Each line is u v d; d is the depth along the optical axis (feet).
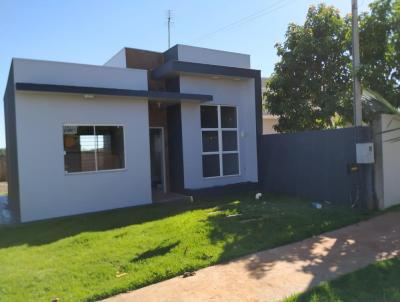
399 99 29.78
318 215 26.96
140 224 26.53
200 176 41.04
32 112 30.07
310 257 18.24
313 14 42.09
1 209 39.58
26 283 15.53
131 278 15.62
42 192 30.45
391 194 29.55
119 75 34.96
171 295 14.23
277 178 39.68
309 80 41.29
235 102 43.75
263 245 20.12
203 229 23.36
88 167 32.81
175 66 37.55
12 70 31.07
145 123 35.96
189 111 40.19
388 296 13.20
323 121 42.91
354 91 29.96
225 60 43.50
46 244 22.04
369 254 18.31
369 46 30.89
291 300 13.10
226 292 14.33
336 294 13.50
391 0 30.04
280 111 43.50
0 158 80.02
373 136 29.12
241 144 44.32
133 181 35.14
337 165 31.99
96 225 26.91
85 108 32.55
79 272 16.61
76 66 32.65
